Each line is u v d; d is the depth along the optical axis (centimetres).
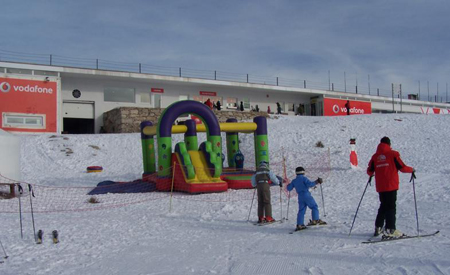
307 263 543
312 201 764
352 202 1077
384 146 684
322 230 744
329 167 1848
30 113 2919
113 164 2189
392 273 484
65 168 2102
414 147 2209
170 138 1457
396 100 5219
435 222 772
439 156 1952
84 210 1096
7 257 622
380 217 675
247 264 552
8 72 2897
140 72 3450
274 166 1955
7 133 1490
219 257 595
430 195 1111
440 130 2538
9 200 1276
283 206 1050
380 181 671
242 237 723
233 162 1703
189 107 1470
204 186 1337
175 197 1277
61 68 3061
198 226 842
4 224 889
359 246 618
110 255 629
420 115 3042
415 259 532
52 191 1479
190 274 519
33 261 603
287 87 4181
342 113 4622
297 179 773
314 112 4522
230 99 4034
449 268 489
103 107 3409
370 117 3028
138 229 823
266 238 706
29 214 1037
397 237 646
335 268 515
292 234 729
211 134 1490
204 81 3697
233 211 995
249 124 1584
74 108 3331
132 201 1229
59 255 634
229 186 1450
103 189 1482
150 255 621
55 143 2444
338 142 2402
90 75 3244
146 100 3606
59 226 858
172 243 698
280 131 2661
